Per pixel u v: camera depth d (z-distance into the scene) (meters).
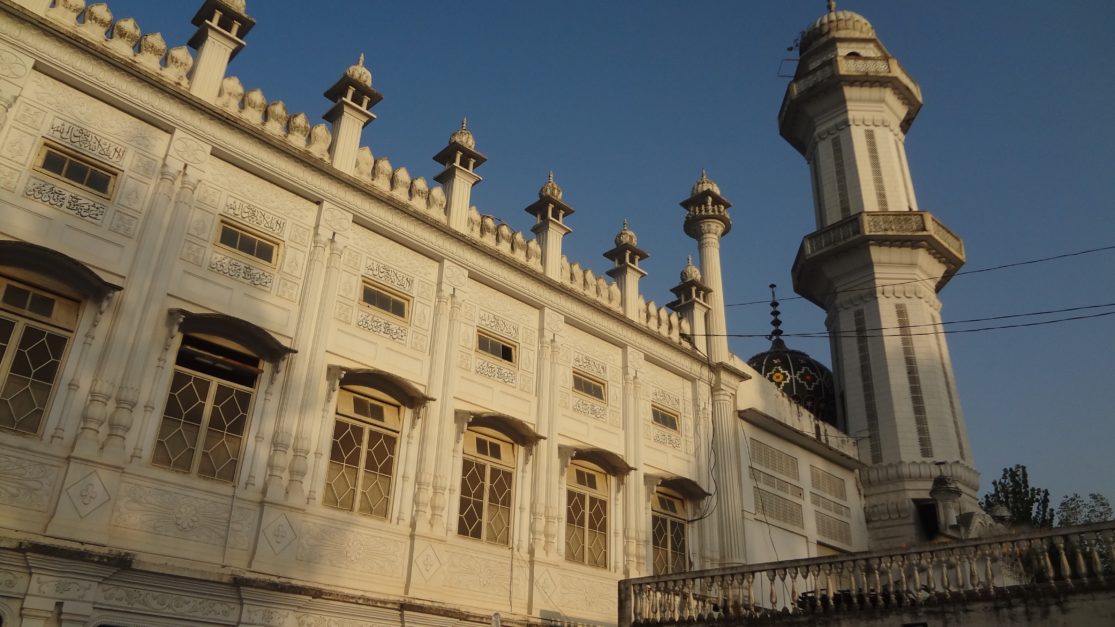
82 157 11.17
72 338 10.48
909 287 25.55
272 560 11.36
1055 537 10.83
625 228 20.19
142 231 11.40
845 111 28.25
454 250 15.50
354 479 12.88
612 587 16.28
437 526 13.51
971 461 24.89
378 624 12.20
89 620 9.54
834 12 31.25
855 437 25.16
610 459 16.95
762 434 21.98
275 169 13.12
